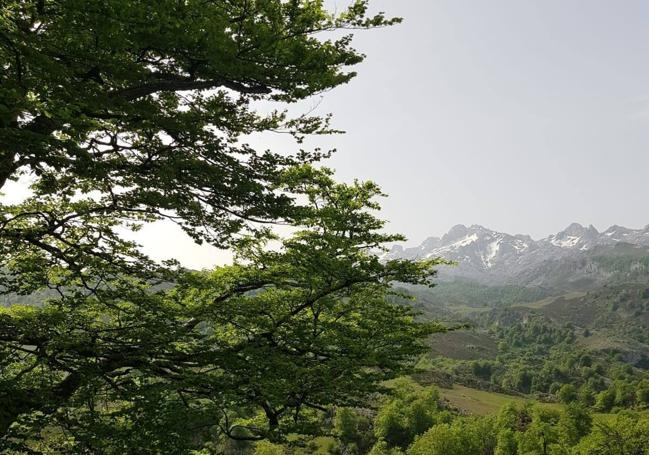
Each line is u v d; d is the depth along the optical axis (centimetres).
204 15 668
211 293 1384
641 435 5044
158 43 684
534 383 12262
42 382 990
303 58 777
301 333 1251
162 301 1116
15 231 927
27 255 1093
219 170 834
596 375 13412
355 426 6181
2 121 613
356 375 1323
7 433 739
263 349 1089
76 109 634
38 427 760
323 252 1311
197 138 805
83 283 987
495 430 6588
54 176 891
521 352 18438
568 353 17112
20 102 584
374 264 1273
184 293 1323
